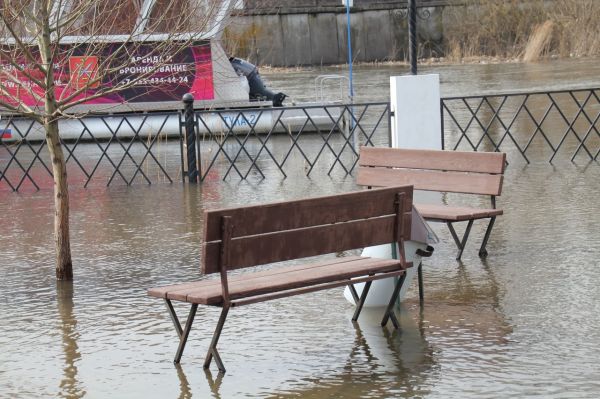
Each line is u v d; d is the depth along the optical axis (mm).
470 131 28812
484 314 11156
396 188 10641
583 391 8719
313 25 71062
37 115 13039
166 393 9156
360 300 11094
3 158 28312
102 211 18969
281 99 32500
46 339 10883
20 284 13352
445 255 14078
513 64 59219
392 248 11234
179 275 13523
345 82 50656
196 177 22406
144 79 15531
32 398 9148
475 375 9234
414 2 20734
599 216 16156
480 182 13844
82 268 14148
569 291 11867
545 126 29094
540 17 65188
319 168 23781
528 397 8641
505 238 14945
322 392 9023
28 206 19828
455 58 66062
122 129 31578
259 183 21844
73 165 26359
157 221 17641
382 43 71688
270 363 9844
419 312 11359
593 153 23656
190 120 22172
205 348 10375
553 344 10000
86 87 13352
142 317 11578
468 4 67625
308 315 11422
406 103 20812
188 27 18328
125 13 19422
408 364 9633
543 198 18141
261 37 69625
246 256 9656
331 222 10242
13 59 13562
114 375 9680
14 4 13727
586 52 62031
